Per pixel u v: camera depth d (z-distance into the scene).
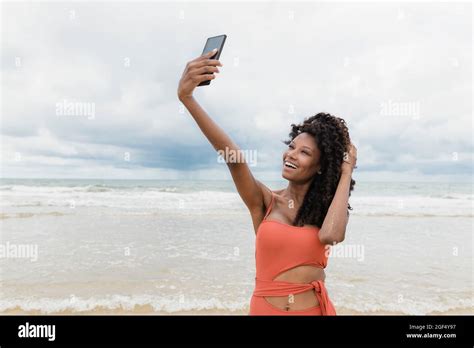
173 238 12.71
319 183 2.38
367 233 14.52
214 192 31.12
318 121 2.50
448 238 13.62
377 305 7.14
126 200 25.48
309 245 2.27
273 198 2.48
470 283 8.46
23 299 7.17
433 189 36.44
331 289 7.94
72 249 10.96
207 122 2.20
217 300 7.15
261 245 2.35
